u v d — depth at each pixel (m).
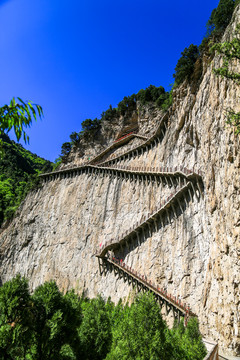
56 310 16.09
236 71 24.42
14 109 5.71
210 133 31.59
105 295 41.31
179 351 16.36
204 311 27.38
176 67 46.66
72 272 49.66
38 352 14.97
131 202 48.78
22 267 60.25
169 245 36.94
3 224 74.19
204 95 36.44
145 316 15.48
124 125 67.06
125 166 54.78
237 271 22.14
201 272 30.72
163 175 44.00
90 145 70.94
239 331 21.25
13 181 103.06
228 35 29.67
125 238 43.88
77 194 61.12
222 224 25.67
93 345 18.80
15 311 15.02
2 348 13.98
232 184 23.72
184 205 37.69
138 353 14.42
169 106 52.97
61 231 58.06
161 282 35.12
